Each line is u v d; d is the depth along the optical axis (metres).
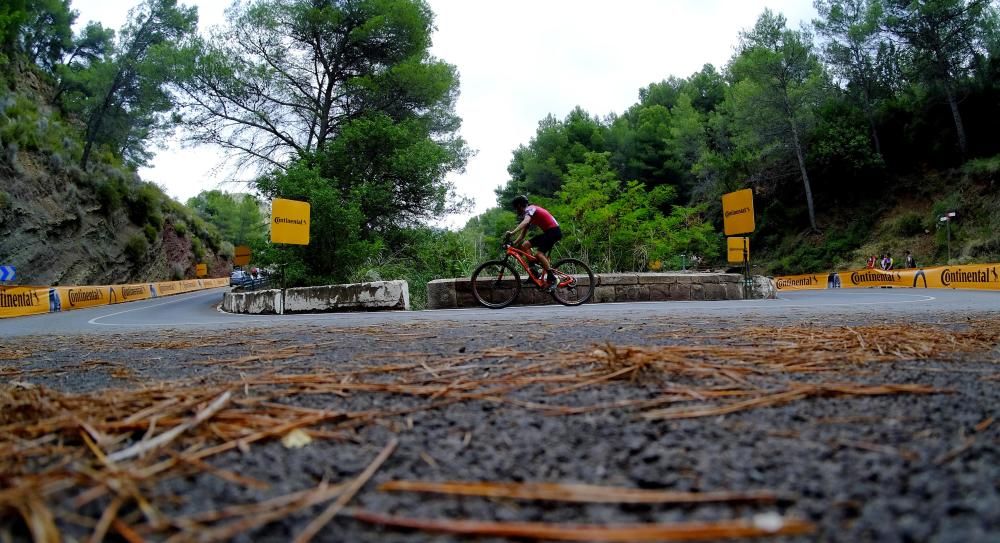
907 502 0.93
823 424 1.42
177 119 18.17
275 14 18.66
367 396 1.87
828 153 35.50
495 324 4.90
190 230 45.59
